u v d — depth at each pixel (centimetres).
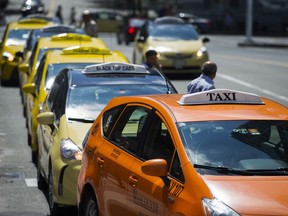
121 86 2267
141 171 1476
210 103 1571
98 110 2164
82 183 1736
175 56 5478
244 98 1598
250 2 9831
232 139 1448
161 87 2275
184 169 1375
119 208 1554
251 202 1280
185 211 1313
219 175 1364
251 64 6644
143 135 1551
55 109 2283
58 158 1975
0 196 2308
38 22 5347
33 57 3562
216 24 13400
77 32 4422
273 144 1462
